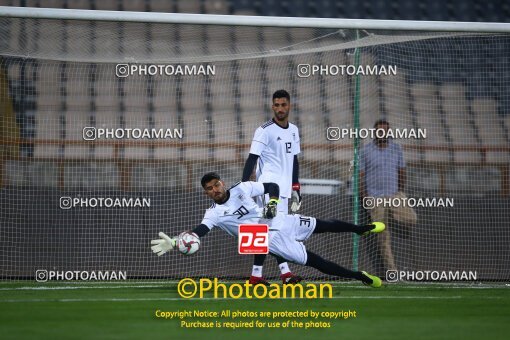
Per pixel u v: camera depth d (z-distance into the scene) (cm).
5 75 3850
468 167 4022
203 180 3062
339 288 3331
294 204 3378
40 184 3831
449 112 4347
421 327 2270
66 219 3694
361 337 2106
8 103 3834
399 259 3753
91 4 5825
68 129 4369
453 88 4375
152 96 4556
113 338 2030
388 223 3738
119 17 3475
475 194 3866
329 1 6150
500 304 2795
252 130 4619
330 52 4488
